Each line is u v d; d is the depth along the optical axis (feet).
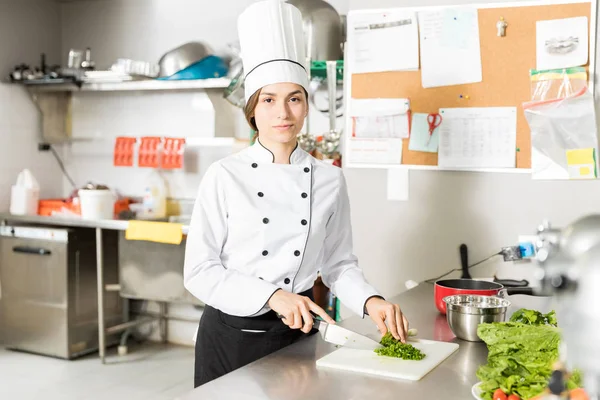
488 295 5.71
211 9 13.33
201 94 13.53
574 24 7.29
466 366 4.31
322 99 12.09
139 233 11.78
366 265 8.40
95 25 14.74
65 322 12.48
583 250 2.33
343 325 5.53
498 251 7.72
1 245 13.14
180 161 12.88
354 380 3.97
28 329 12.96
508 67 7.55
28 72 13.53
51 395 10.62
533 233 7.56
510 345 3.99
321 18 10.30
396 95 8.06
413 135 8.02
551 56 7.39
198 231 5.21
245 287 4.82
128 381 11.39
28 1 14.20
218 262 5.15
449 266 7.96
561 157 7.39
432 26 7.84
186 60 12.20
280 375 4.06
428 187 8.00
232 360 5.29
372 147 8.23
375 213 8.30
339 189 5.70
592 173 7.27
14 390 10.84
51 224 13.73
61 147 15.20
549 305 6.28
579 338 2.34
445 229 7.95
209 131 13.51
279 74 5.18
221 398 3.62
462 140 7.79
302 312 4.56
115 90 14.46
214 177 5.31
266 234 5.24
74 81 13.19
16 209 13.37
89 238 12.84
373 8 8.11
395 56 8.02
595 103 7.31
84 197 12.59
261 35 5.29
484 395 3.59
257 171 5.36
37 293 12.75
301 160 5.57
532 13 7.43
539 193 7.52
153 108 14.12
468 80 7.72
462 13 7.70
